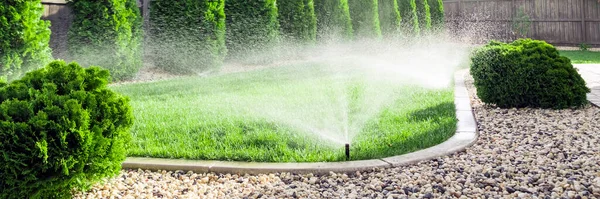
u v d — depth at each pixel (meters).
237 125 4.34
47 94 2.50
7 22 6.38
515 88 5.25
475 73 5.59
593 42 17.02
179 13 9.24
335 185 2.86
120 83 8.07
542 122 4.54
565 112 5.05
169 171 3.22
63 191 2.53
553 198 2.52
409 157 3.29
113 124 2.64
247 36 10.69
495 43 5.81
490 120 4.70
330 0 13.12
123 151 2.71
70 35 8.04
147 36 9.67
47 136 2.37
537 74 5.19
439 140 3.74
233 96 6.21
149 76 8.92
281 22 11.71
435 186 2.75
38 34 6.84
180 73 9.34
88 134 2.44
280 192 2.76
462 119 4.58
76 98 2.53
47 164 2.37
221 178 3.04
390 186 2.79
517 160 3.24
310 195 2.69
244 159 3.32
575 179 2.81
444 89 6.72
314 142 3.73
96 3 7.96
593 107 5.32
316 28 13.17
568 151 3.44
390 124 4.35
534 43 5.48
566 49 16.86
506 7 18.53
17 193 2.38
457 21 19.70
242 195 2.74
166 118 4.71
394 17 15.41
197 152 3.45
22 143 2.32
